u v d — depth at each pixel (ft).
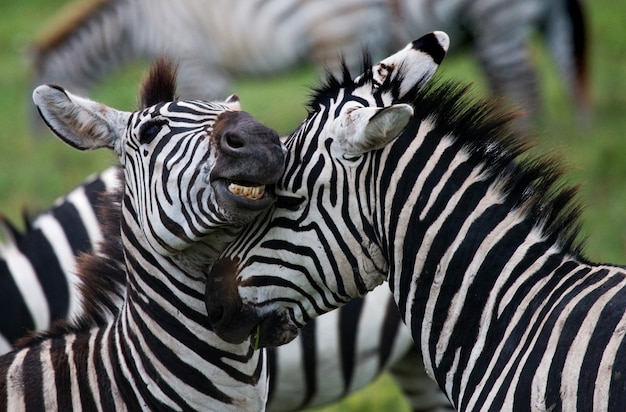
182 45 65.62
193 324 22.30
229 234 21.85
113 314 24.00
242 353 22.49
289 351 29.60
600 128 65.36
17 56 93.86
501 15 64.59
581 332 19.49
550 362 19.62
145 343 22.39
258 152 19.98
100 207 25.48
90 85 71.72
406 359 32.89
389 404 39.55
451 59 69.56
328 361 30.22
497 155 21.49
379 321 30.66
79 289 24.35
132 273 22.58
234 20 64.23
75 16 70.18
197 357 22.36
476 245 21.17
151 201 21.53
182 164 21.08
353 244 21.11
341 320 30.12
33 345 23.41
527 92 66.23
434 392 33.86
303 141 21.17
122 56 70.33
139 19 67.72
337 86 21.90
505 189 21.33
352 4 62.75
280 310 21.54
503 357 20.58
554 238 21.07
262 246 21.27
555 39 66.64
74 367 22.59
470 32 66.08
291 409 31.32
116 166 25.44
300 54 64.59
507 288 20.89
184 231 21.24
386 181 21.24
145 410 22.45
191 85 65.72
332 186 20.88
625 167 57.52
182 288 22.21
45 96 22.29
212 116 21.48
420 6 63.67
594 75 75.87
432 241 21.33
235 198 20.24
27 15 104.83
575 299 19.99
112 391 22.41
